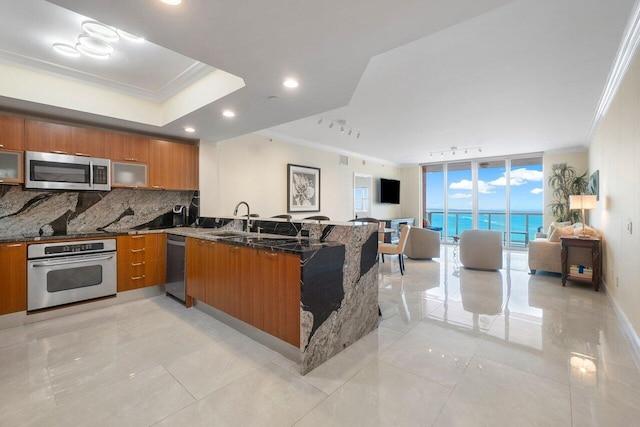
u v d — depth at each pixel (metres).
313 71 2.30
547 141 6.37
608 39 2.46
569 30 2.33
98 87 3.26
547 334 2.68
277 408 1.73
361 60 2.13
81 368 2.14
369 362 2.23
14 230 3.26
